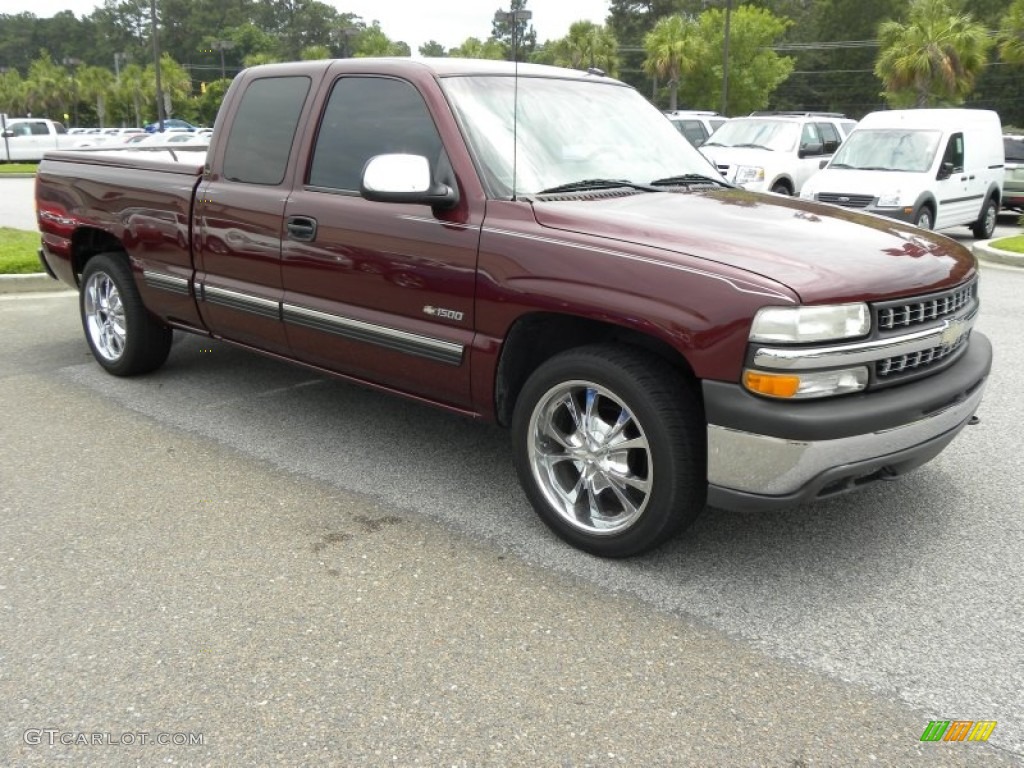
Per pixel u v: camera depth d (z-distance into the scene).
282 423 5.11
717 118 20.16
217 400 5.50
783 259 3.15
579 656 2.93
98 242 6.02
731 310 3.01
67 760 2.46
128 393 5.62
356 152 4.23
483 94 4.09
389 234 3.97
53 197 6.00
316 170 4.38
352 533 3.78
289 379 5.96
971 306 3.69
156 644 2.98
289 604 3.22
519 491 4.24
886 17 69.88
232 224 4.71
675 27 46.06
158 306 5.38
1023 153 18.45
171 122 53.44
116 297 5.79
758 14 49.88
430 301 3.86
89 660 2.89
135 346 5.68
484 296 3.65
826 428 2.97
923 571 3.48
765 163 14.76
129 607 3.20
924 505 4.05
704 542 3.71
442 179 3.83
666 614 3.18
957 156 13.26
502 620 3.13
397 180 3.56
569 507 3.65
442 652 2.95
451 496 4.16
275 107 4.66
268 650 2.95
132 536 3.73
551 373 3.50
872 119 13.71
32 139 32.94
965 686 2.79
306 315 4.40
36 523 3.83
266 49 110.94
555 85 4.48
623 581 3.40
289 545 3.67
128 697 2.72
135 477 4.33
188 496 4.12
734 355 3.01
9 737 2.54
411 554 3.60
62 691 2.74
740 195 4.16
